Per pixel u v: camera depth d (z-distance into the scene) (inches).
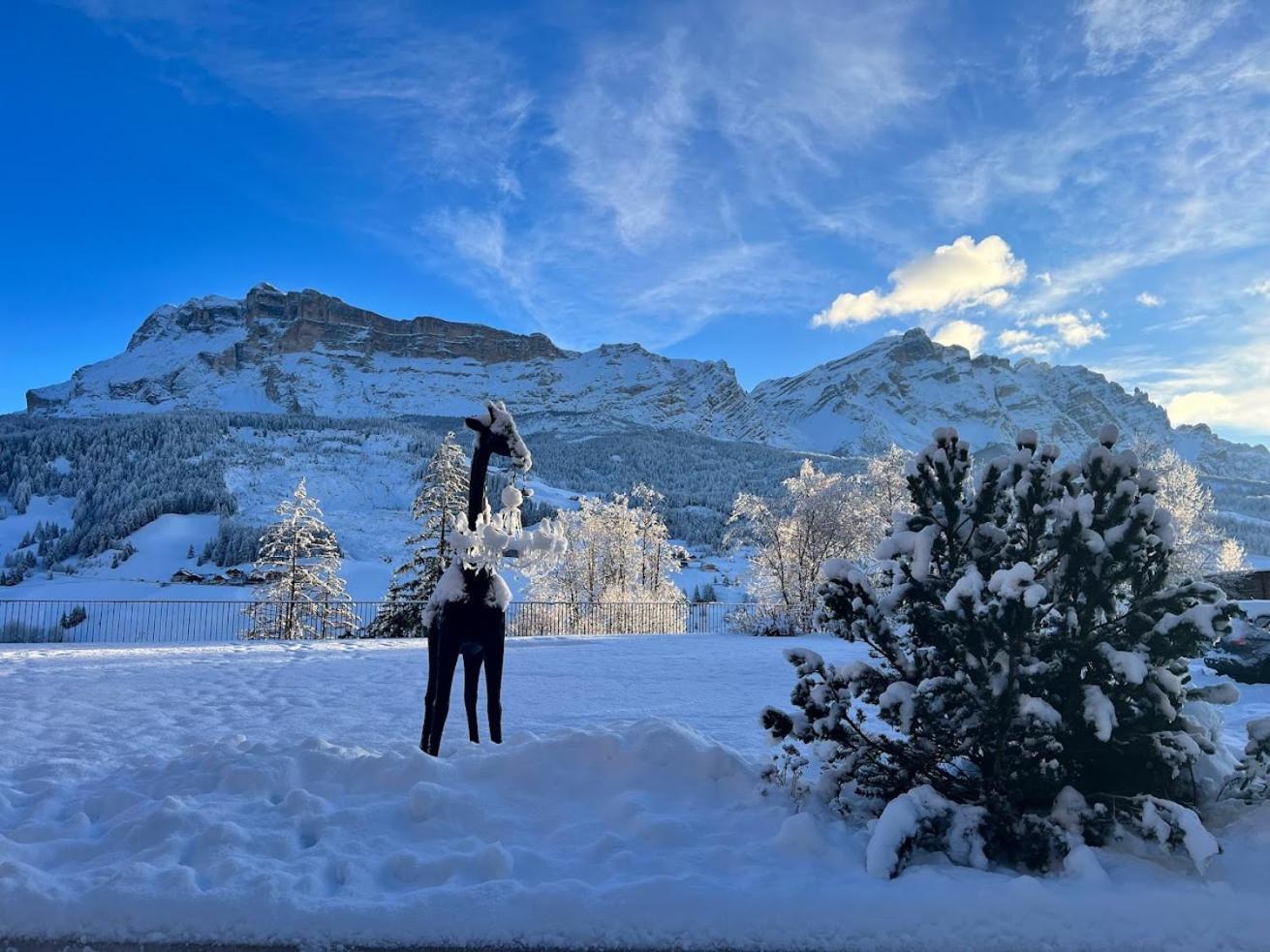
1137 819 139.9
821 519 1096.2
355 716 312.8
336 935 117.2
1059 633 151.0
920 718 147.9
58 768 203.6
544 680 453.4
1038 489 163.5
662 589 1562.5
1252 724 152.6
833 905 119.7
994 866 137.5
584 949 116.5
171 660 544.1
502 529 220.7
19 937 117.4
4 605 1419.8
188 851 139.3
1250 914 116.0
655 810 157.9
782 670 514.3
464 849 141.6
